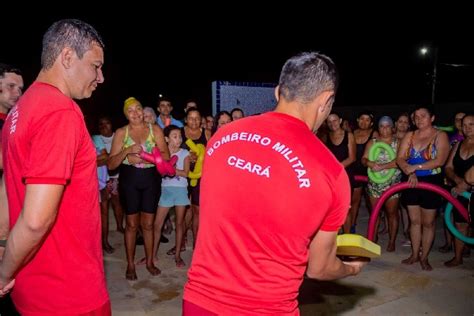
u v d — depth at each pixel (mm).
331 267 1524
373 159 5168
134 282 4215
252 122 1479
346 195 1382
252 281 1391
